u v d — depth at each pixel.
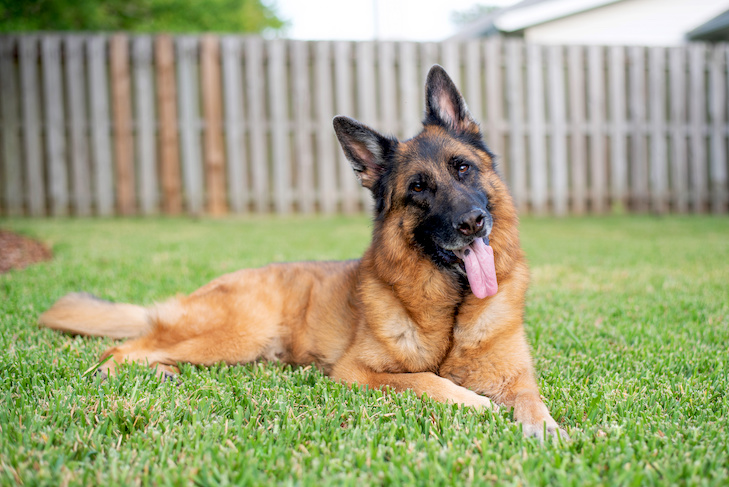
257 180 11.88
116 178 11.76
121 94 11.41
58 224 10.16
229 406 2.79
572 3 15.88
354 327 3.60
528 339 4.10
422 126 4.07
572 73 12.45
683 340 3.90
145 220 11.09
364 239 8.69
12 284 5.45
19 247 7.61
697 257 7.19
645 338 4.01
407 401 2.85
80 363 3.39
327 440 2.39
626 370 3.38
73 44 11.23
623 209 12.80
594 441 2.41
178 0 22.20
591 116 12.55
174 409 2.70
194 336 3.71
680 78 12.66
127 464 2.15
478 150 3.88
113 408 2.66
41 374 3.15
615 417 2.66
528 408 2.73
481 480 2.00
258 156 11.84
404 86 12.05
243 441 2.36
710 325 4.28
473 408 2.74
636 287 5.66
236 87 11.66
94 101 11.38
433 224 3.34
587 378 3.21
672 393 2.95
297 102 11.84
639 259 7.19
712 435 2.40
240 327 3.75
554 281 6.08
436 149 3.64
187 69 11.52
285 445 2.34
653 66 12.58
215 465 2.13
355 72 12.09
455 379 3.34
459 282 3.31
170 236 8.94
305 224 10.65
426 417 2.67
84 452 2.25
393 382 3.12
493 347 3.22
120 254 7.20
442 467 2.14
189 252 7.42
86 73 11.48
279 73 11.72
